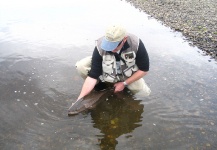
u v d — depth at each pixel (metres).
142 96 2.13
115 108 1.99
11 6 4.75
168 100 2.09
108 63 1.98
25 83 2.31
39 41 3.20
